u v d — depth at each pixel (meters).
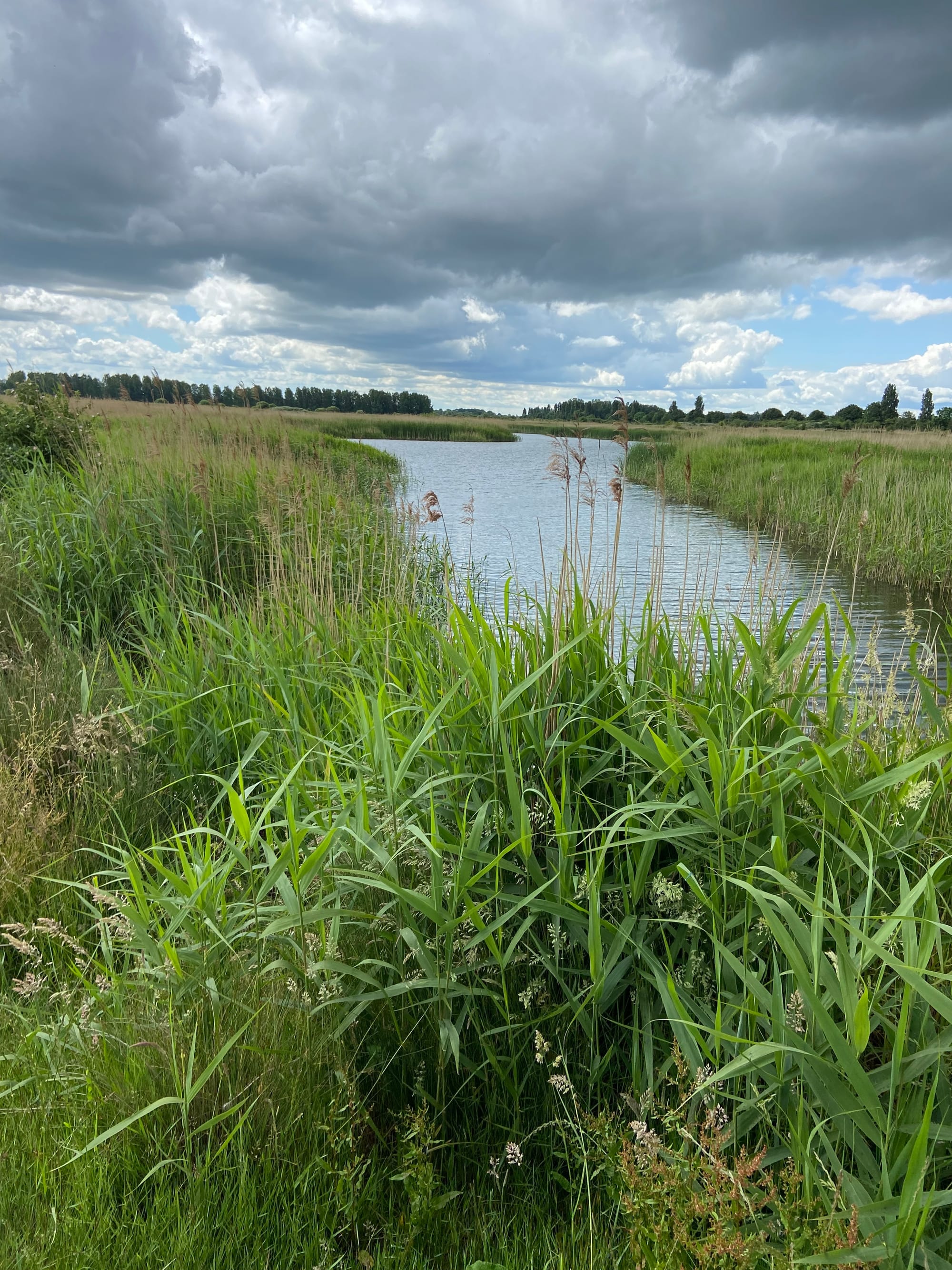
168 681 5.11
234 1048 2.29
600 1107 2.34
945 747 2.41
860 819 2.47
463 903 2.53
